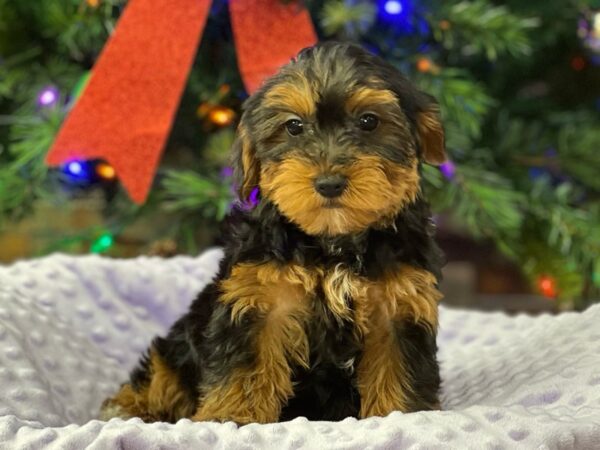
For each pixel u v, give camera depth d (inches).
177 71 22.0
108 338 20.1
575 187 31.4
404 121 14.7
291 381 15.3
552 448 11.9
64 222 35.0
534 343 17.6
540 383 14.7
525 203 27.4
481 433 12.0
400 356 15.0
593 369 14.5
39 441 11.9
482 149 28.5
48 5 26.4
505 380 16.0
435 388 15.1
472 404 15.5
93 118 21.8
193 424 12.5
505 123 29.9
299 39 22.6
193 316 16.2
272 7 22.5
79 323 19.9
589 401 13.6
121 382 18.8
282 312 14.9
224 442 12.0
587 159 29.0
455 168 25.6
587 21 30.3
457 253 38.5
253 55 22.5
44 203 30.4
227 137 25.9
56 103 25.5
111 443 11.6
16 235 35.9
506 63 31.6
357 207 13.9
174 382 16.7
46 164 22.8
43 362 17.2
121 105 21.9
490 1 29.9
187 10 22.0
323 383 15.5
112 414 16.8
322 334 15.0
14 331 16.5
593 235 27.6
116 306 20.8
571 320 17.9
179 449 11.8
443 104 24.8
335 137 14.3
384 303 14.8
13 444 11.9
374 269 14.7
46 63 27.5
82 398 17.4
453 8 25.7
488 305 38.2
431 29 26.3
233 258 14.9
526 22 26.1
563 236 27.8
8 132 28.8
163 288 21.9
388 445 11.8
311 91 14.4
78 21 25.3
